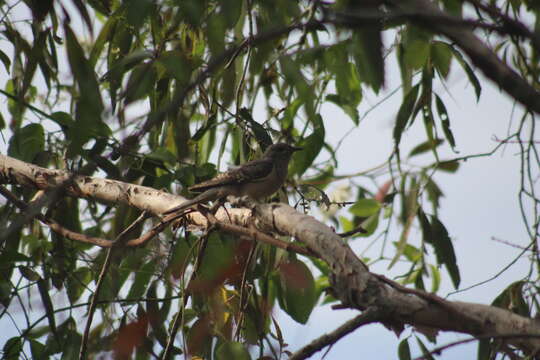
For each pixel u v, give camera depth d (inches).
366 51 187.2
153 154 370.3
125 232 326.3
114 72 345.1
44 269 370.9
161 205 339.0
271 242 281.3
